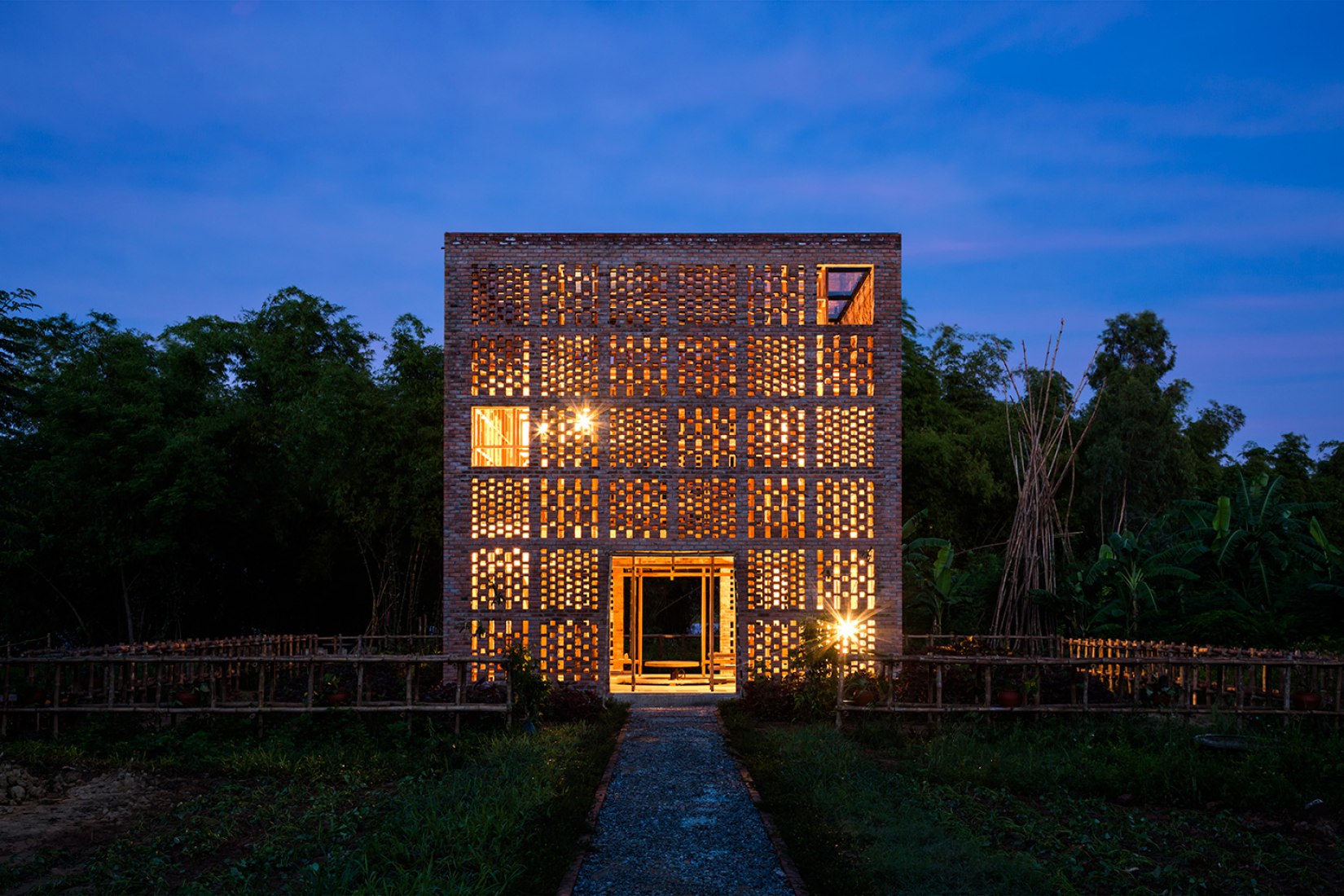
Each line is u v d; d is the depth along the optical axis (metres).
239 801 10.60
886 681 15.69
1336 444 49.88
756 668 18.31
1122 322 42.69
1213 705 14.57
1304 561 25.53
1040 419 22.36
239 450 25.77
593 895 7.55
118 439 23.17
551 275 19.06
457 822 9.02
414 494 25.23
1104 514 35.19
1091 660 14.53
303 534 27.58
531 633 18.44
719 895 7.55
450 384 18.78
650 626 34.28
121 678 15.36
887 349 18.83
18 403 22.05
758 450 18.75
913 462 29.66
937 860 8.12
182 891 7.53
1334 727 13.98
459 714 14.32
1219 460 45.91
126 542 22.80
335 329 30.28
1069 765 11.72
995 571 25.39
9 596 23.83
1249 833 9.55
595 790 10.88
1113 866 8.21
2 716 14.16
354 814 9.74
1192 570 25.33
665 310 18.98
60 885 7.91
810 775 11.29
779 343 18.92
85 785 11.42
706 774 11.81
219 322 28.61
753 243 19.09
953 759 12.23
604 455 18.70
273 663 14.48
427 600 29.23
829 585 18.50
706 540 18.55
